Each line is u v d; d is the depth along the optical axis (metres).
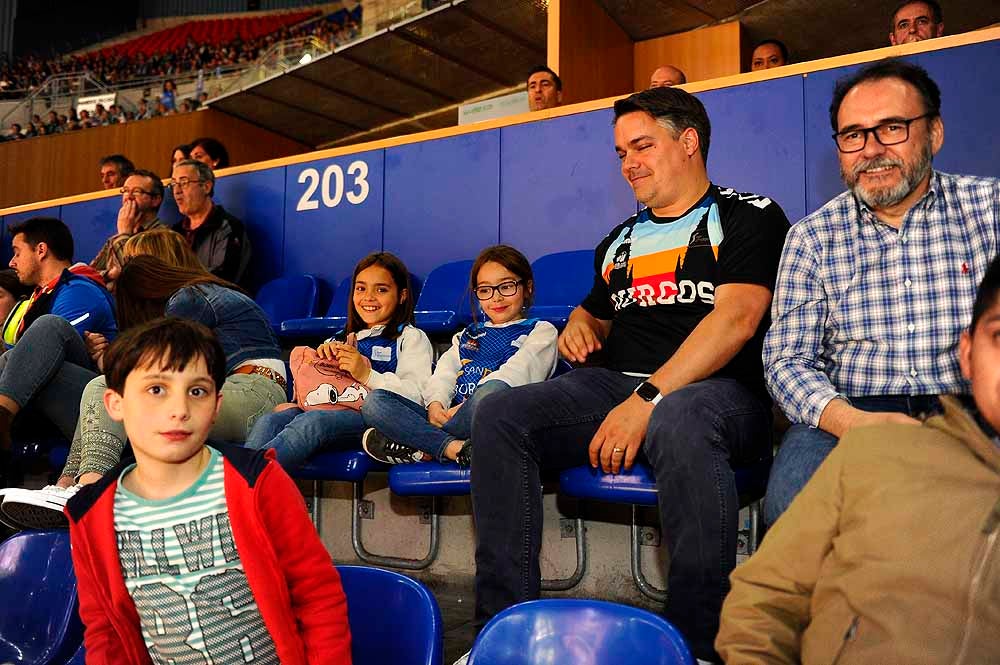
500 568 1.71
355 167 3.71
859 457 0.94
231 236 3.75
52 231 3.08
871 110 1.61
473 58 6.53
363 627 1.21
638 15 5.12
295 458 2.13
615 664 1.02
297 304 3.54
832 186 2.65
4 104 13.48
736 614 0.96
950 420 0.91
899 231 1.64
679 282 1.94
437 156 3.49
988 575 0.82
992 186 1.61
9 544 1.50
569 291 2.85
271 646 1.23
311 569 1.19
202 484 1.19
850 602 0.88
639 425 1.73
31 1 19.12
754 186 2.77
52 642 1.41
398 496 2.63
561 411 1.80
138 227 3.94
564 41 4.69
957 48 2.47
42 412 2.67
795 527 0.96
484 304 2.37
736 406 1.70
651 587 2.13
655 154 1.99
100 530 1.19
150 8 20.33
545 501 2.37
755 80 2.79
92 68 17.53
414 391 2.28
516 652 1.06
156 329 1.17
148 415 1.15
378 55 6.57
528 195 3.26
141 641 1.21
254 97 7.53
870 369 1.63
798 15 5.12
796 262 1.73
